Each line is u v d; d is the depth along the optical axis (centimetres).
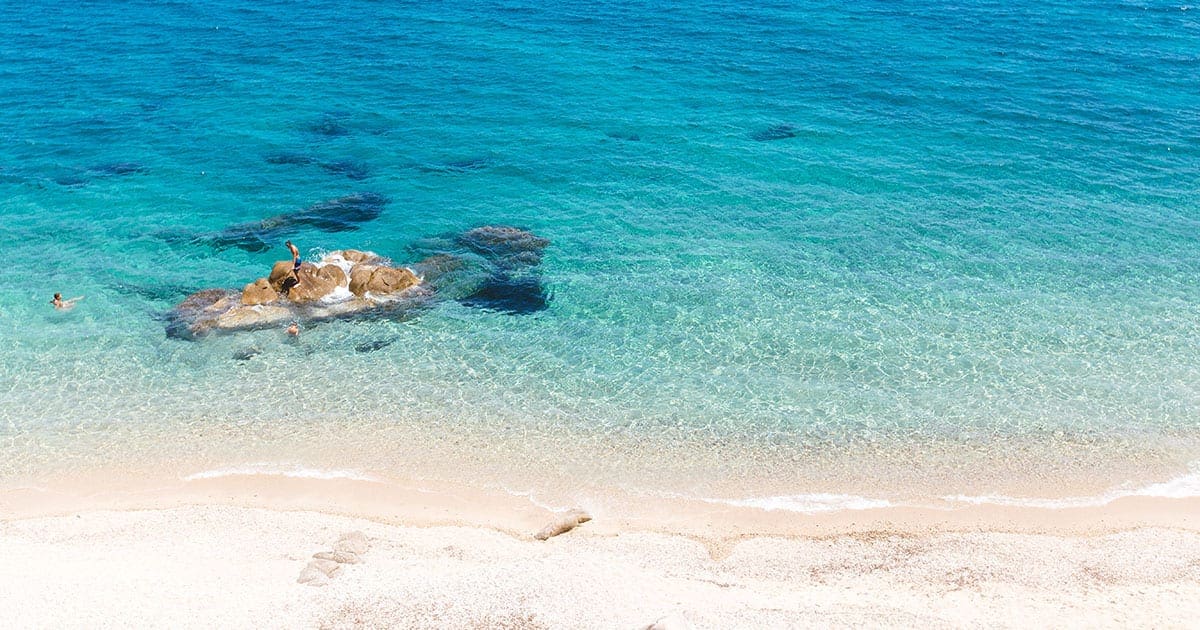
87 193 4809
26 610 2195
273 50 7050
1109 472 2842
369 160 5212
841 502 2755
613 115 5778
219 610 2222
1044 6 8106
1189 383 3234
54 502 2762
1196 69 6450
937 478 2838
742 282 3978
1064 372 3309
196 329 3612
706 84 6278
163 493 2805
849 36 7256
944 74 6397
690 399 3228
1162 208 4572
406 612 2230
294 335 3594
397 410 3181
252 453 2975
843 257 4169
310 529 2647
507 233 4381
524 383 3328
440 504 2770
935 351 3453
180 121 5706
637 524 2689
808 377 3328
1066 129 5491
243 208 4669
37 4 8312
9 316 3716
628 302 3844
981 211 4566
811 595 2322
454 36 7356
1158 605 2234
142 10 8169
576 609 2236
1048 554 2511
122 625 2148
